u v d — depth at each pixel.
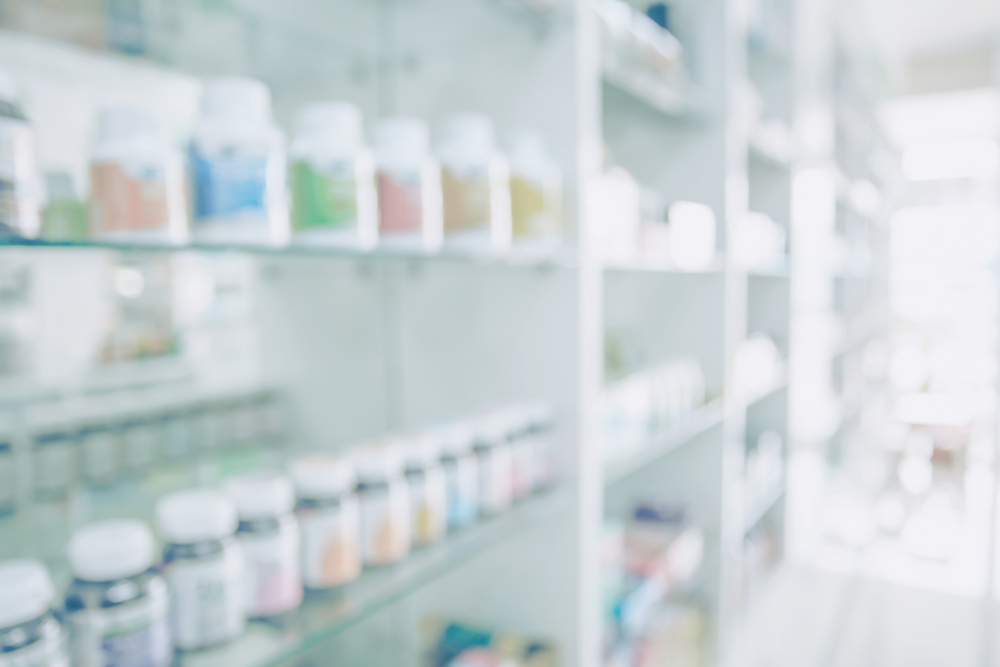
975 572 2.53
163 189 0.63
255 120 0.70
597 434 1.19
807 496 2.64
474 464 0.96
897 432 3.48
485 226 0.91
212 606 0.66
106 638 0.58
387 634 1.24
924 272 3.36
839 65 2.92
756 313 2.35
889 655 2.11
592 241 1.11
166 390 1.01
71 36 0.87
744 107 1.78
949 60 3.20
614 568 1.37
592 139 1.05
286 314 1.15
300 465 0.79
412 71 1.16
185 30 1.00
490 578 1.13
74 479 0.90
